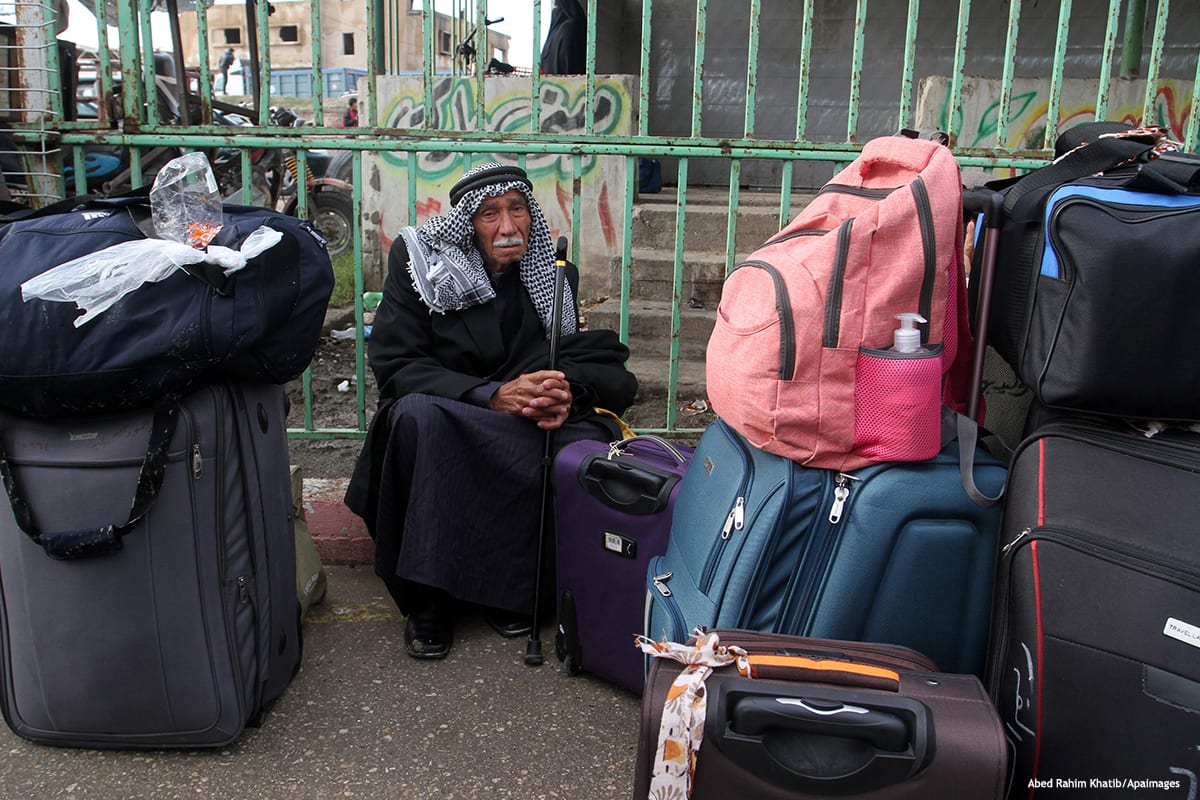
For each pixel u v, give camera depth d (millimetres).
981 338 1997
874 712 1448
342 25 30734
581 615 2379
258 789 1986
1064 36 2969
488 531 2539
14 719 2088
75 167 3080
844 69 7242
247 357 1951
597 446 2416
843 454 1800
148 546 1929
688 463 2328
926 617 1834
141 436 1905
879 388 1757
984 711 1474
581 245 5816
